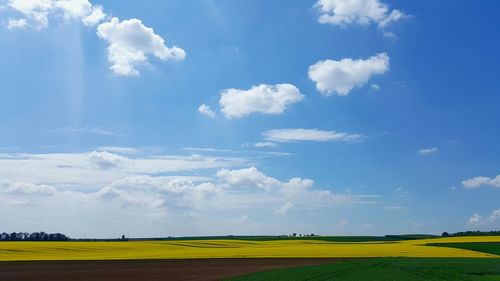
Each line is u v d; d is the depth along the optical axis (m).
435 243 100.19
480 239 112.50
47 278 37.78
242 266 47.16
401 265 43.31
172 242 111.44
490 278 32.44
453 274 35.16
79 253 71.38
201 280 33.91
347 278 32.34
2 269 46.00
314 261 53.84
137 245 95.38
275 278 32.97
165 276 37.88
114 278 37.03
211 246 98.56
